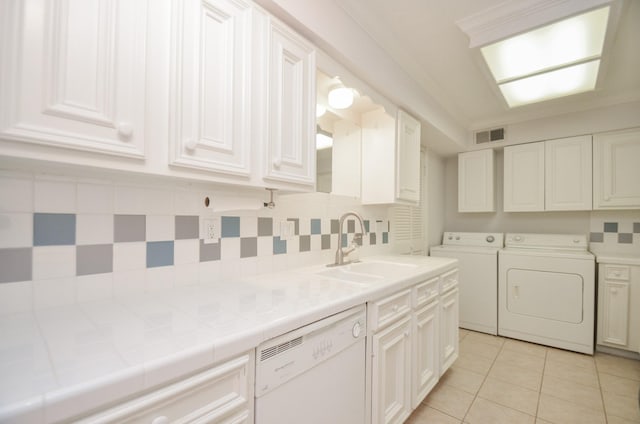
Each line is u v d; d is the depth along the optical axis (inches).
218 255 51.1
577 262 99.0
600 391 75.1
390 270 79.4
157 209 43.2
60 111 24.5
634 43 69.0
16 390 17.9
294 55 47.3
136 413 21.2
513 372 85.0
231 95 37.7
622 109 98.5
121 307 35.5
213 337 26.9
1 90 22.1
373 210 95.3
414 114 88.8
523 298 108.7
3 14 22.3
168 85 32.0
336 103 73.4
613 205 100.2
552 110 109.4
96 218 37.6
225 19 37.4
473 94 97.8
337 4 55.6
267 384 31.1
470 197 130.3
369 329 48.3
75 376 19.7
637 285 91.7
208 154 35.5
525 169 116.8
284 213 63.6
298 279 53.9
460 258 122.9
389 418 52.6
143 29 30.0
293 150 47.5
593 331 96.9
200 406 25.3
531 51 66.6
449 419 64.6
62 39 24.8
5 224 31.4
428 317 68.6
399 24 64.3
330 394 40.1
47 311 33.4
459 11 60.6
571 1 54.1
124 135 28.4
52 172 34.1
